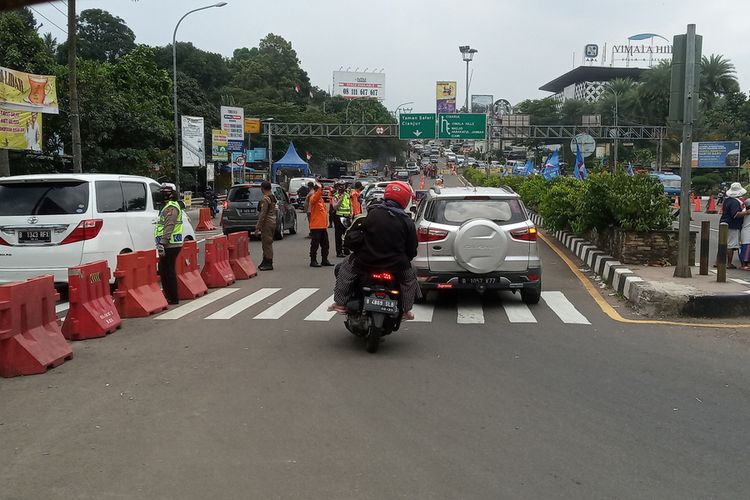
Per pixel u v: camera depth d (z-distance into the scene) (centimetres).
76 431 501
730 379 640
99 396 586
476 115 4888
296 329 871
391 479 417
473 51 6875
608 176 1437
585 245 1606
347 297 768
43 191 1057
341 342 796
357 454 456
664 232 1259
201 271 1271
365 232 753
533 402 569
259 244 2150
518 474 425
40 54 2819
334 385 618
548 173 3095
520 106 9544
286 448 467
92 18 7494
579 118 8900
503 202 1030
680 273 1097
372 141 10162
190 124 3972
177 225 1056
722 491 404
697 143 5875
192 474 425
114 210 1114
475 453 459
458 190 1080
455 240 980
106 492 400
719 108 6975
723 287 994
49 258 1034
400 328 879
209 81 8125
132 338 817
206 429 504
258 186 2258
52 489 404
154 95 4359
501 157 11725
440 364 693
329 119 7556
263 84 8869
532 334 838
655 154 7131
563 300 1083
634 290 1014
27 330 673
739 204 1387
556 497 394
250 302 1084
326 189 3375
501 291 1171
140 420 524
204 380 634
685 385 620
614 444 477
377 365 689
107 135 3247
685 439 488
